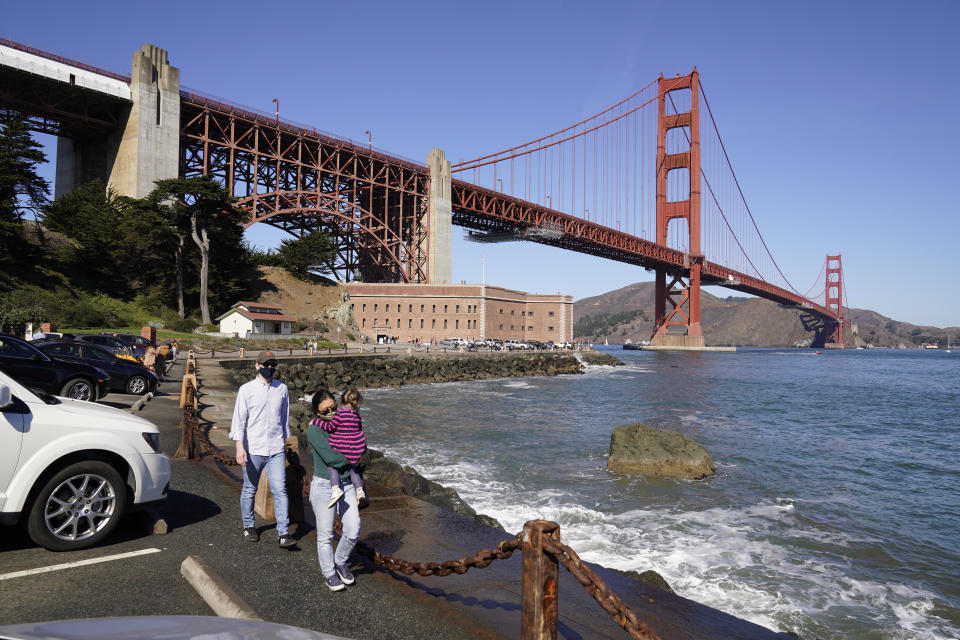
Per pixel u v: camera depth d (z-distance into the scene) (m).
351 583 5.23
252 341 63.03
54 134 72.50
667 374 72.50
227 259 79.75
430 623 4.56
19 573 5.14
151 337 36.03
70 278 63.28
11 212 58.94
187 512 7.34
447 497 11.73
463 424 26.45
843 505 14.54
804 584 9.30
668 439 17.67
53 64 62.31
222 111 78.69
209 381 26.52
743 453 21.19
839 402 42.97
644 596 5.75
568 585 5.75
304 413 23.12
